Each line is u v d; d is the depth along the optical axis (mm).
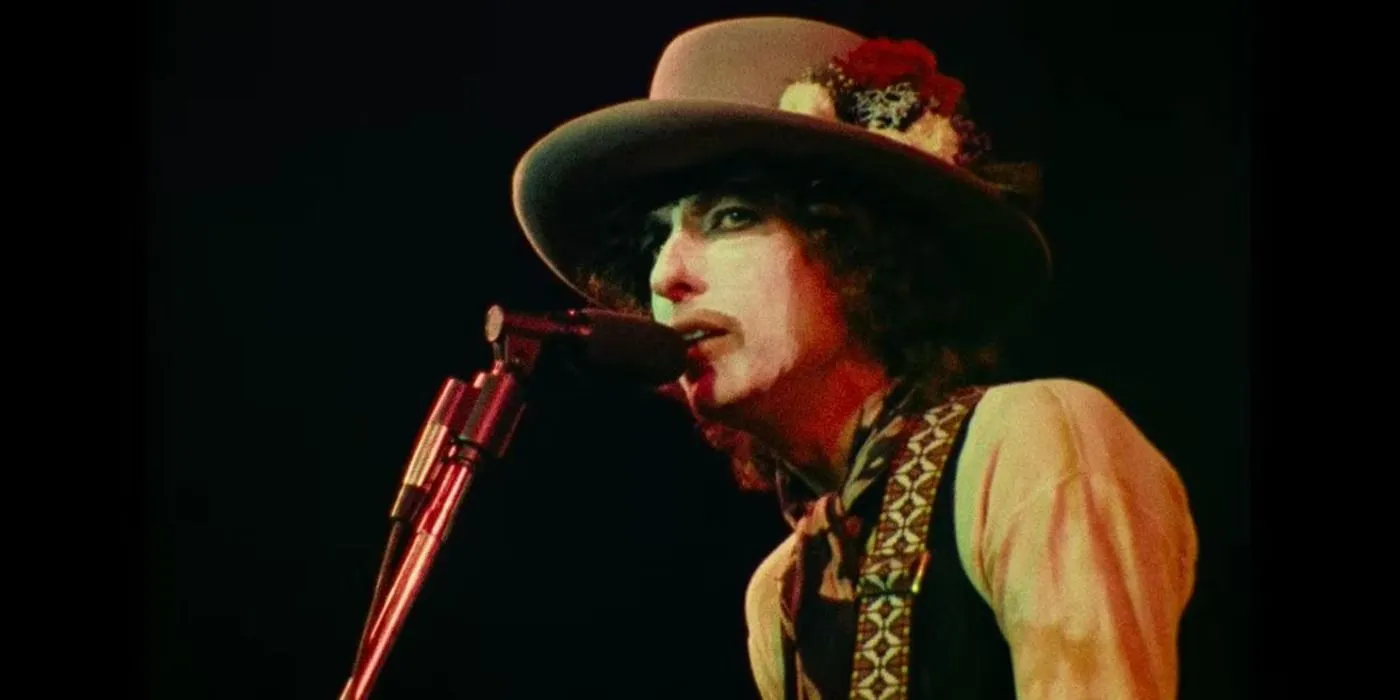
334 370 10562
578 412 10219
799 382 9680
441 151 10539
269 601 10539
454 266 10461
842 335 9672
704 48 10008
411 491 8727
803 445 9750
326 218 10617
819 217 9680
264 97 10727
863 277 9656
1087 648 9062
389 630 8641
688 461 10086
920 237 9680
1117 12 9969
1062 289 9781
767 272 9711
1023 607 9125
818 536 9688
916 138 9531
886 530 9453
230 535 10594
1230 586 9625
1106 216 9867
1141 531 9312
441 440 8781
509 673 10219
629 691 10102
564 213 10047
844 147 9508
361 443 10500
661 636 10062
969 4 10023
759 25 9938
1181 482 9648
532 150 9852
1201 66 9922
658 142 9688
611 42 10375
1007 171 9867
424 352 10469
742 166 9742
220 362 10664
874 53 9602
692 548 10039
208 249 10734
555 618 10195
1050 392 9570
